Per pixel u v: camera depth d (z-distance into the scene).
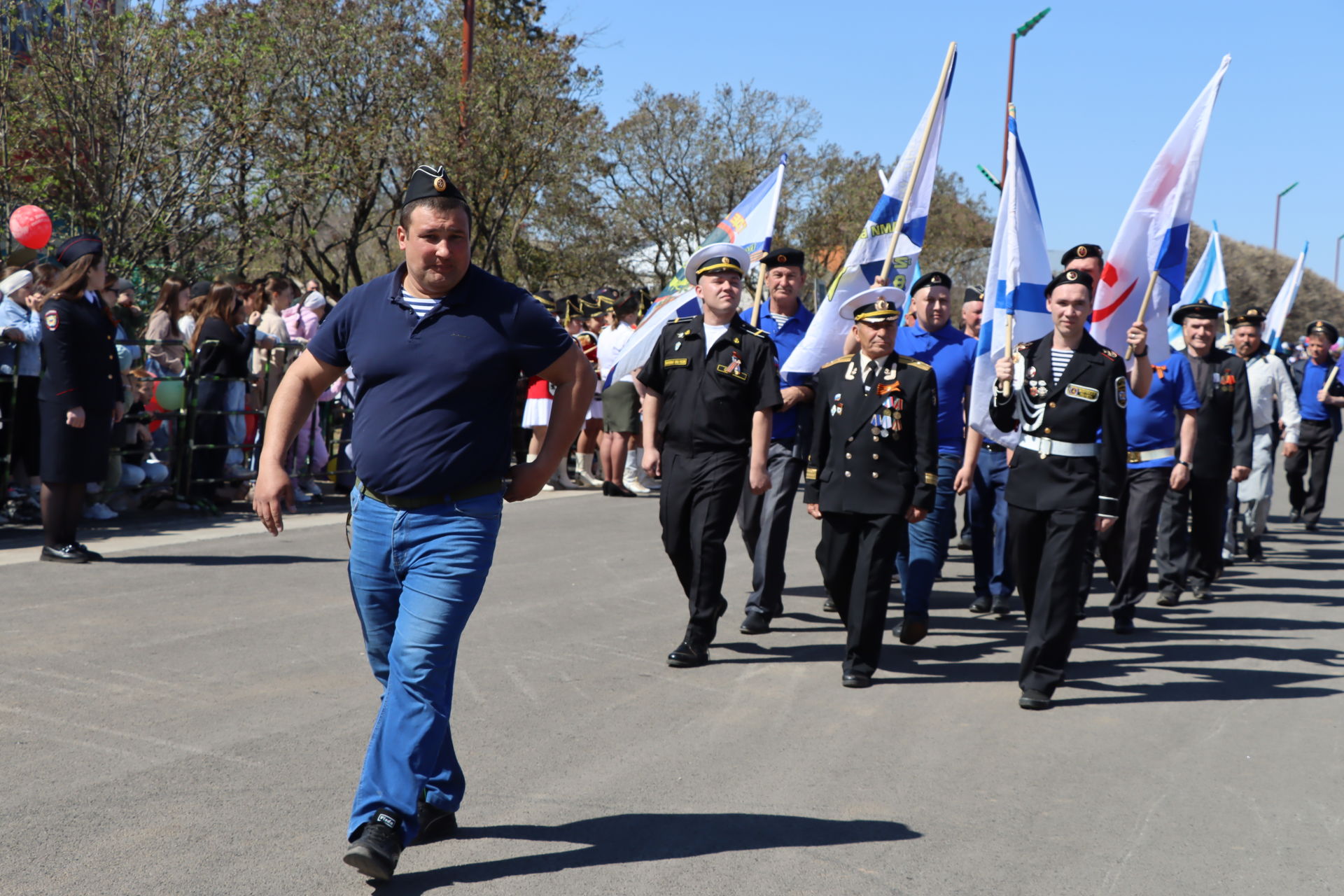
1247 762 4.55
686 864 3.46
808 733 4.77
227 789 3.88
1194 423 7.14
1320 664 6.19
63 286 7.25
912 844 3.66
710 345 5.81
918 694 5.44
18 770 3.97
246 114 14.08
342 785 3.95
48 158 13.10
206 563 7.63
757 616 6.50
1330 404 12.02
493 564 8.21
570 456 13.38
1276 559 10.23
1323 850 3.70
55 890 3.12
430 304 3.35
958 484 6.49
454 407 3.33
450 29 20.20
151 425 9.59
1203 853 3.66
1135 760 4.55
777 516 6.53
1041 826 3.84
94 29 12.77
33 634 5.69
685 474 5.79
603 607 6.95
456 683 5.28
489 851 3.51
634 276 36.56
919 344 7.16
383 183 21.34
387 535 3.36
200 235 14.15
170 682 5.03
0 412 8.47
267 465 3.34
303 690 4.99
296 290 11.80
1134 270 6.77
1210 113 6.57
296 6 18.14
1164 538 7.98
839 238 35.94
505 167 20.27
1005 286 6.39
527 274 29.59
